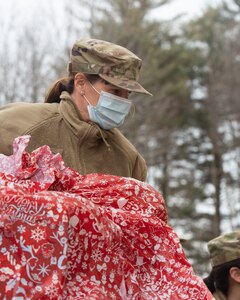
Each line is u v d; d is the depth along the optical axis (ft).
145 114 105.70
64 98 15.60
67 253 11.17
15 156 12.54
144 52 114.11
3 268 10.96
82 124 15.34
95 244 11.51
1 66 83.92
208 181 138.21
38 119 15.35
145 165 16.58
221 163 137.08
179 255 12.42
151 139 112.37
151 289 12.18
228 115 140.77
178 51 141.90
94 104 15.43
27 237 11.07
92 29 96.53
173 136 135.74
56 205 11.20
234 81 142.82
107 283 11.57
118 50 15.40
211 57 147.13
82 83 15.52
